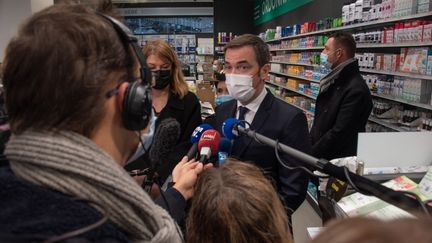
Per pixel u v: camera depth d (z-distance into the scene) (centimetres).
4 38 471
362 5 409
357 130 321
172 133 144
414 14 311
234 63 158
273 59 895
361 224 32
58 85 52
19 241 46
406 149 188
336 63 341
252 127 157
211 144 131
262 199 97
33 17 57
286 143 152
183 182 108
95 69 54
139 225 57
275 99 163
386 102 381
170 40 1323
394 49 417
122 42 60
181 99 206
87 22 56
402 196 74
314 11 690
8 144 56
